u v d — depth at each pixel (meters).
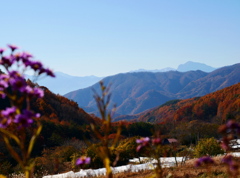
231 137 2.31
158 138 2.96
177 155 25.33
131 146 31.31
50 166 30.02
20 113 2.38
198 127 57.72
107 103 2.72
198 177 13.15
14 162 41.31
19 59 2.41
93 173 20.34
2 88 2.36
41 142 65.12
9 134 2.48
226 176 12.11
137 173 16.88
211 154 24.73
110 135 70.00
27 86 2.42
